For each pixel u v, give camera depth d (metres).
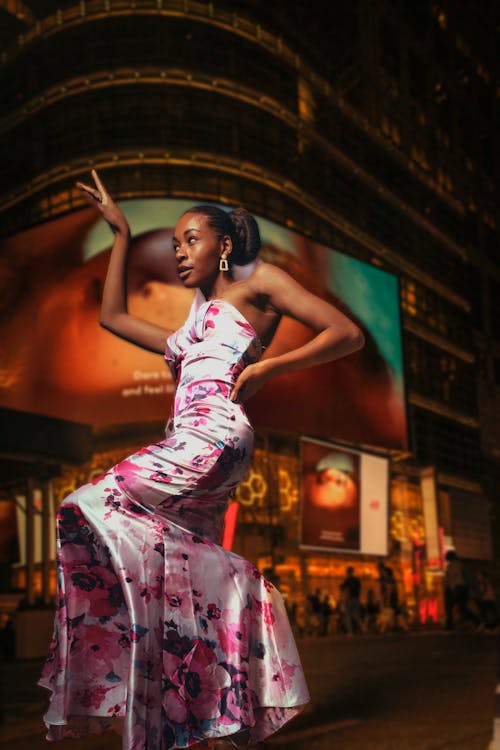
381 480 25.62
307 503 23.55
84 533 2.06
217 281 2.49
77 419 22.22
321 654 10.48
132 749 1.86
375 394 25.98
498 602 19.69
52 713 1.96
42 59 26.44
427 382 36.91
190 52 25.62
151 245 22.28
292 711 2.12
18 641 13.26
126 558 2.00
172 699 1.96
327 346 2.30
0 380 23.30
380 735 3.66
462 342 40.50
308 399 24.00
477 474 39.50
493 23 50.62
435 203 40.28
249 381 2.28
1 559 20.97
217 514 2.24
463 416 38.94
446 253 40.62
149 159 24.84
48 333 23.06
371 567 29.33
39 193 26.56
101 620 2.04
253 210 26.70
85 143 25.36
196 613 2.04
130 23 25.47
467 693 5.32
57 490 23.25
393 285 27.66
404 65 39.66
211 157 25.34
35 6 26.98
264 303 2.43
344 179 32.41
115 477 2.09
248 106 26.91
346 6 34.03
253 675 2.09
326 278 25.34
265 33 27.78
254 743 2.10
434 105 42.28
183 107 25.44
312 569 25.98
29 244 23.97
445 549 32.62
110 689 2.01
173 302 21.89
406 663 8.23
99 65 25.28
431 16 43.69
